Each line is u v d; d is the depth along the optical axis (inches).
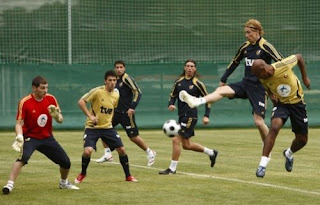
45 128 799.7
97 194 800.3
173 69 1876.2
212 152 1046.4
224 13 2245.3
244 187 852.6
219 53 2246.6
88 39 2177.7
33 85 783.7
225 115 1898.4
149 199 767.7
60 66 1835.6
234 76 1884.8
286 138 1590.8
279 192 815.1
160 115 1875.0
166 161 1154.0
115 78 905.5
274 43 2239.2
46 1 2155.5
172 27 2236.7
